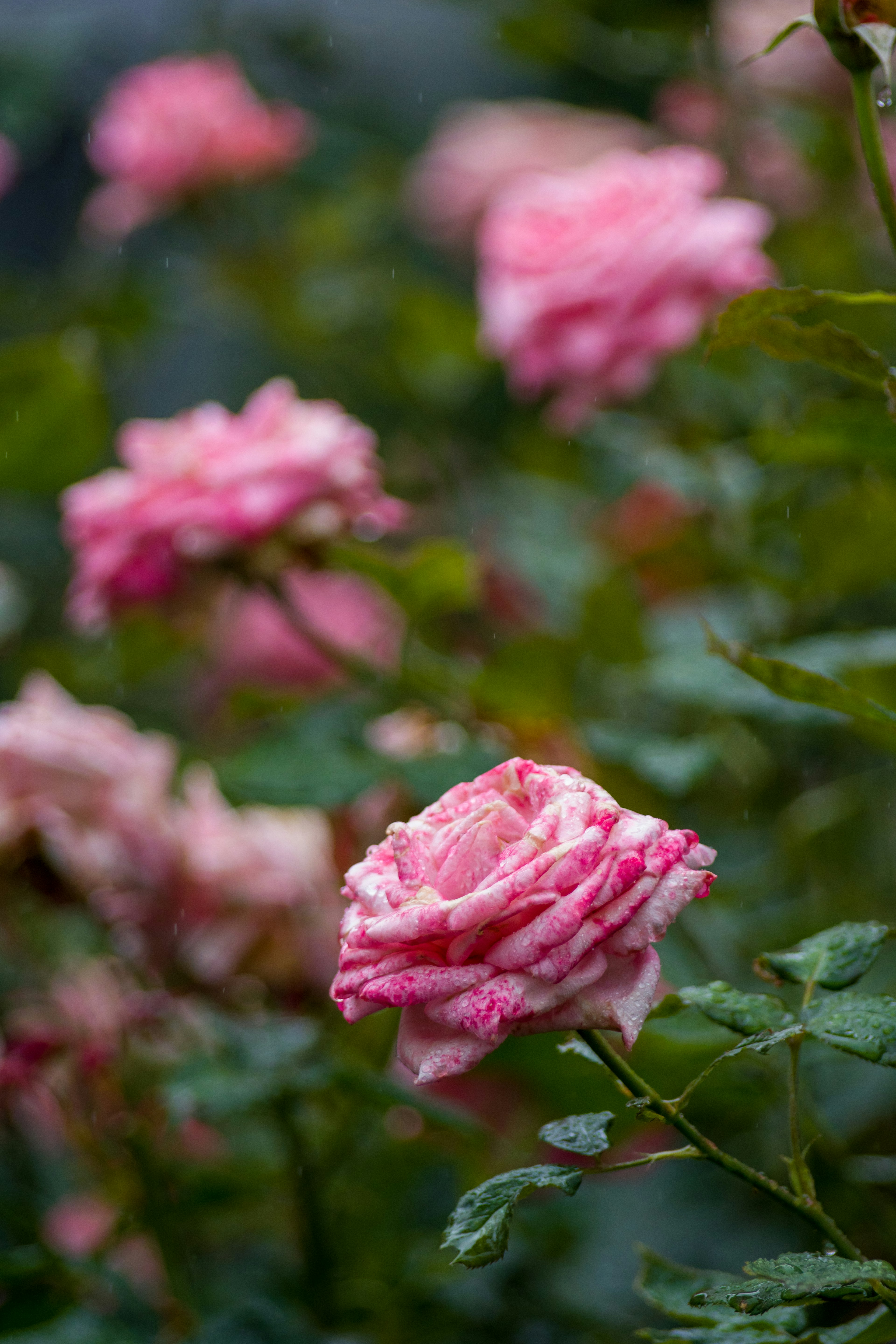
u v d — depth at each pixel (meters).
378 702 0.93
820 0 0.72
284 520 0.90
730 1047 0.83
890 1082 0.91
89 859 0.90
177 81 1.13
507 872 0.63
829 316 0.98
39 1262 0.88
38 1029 0.90
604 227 0.96
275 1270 0.92
